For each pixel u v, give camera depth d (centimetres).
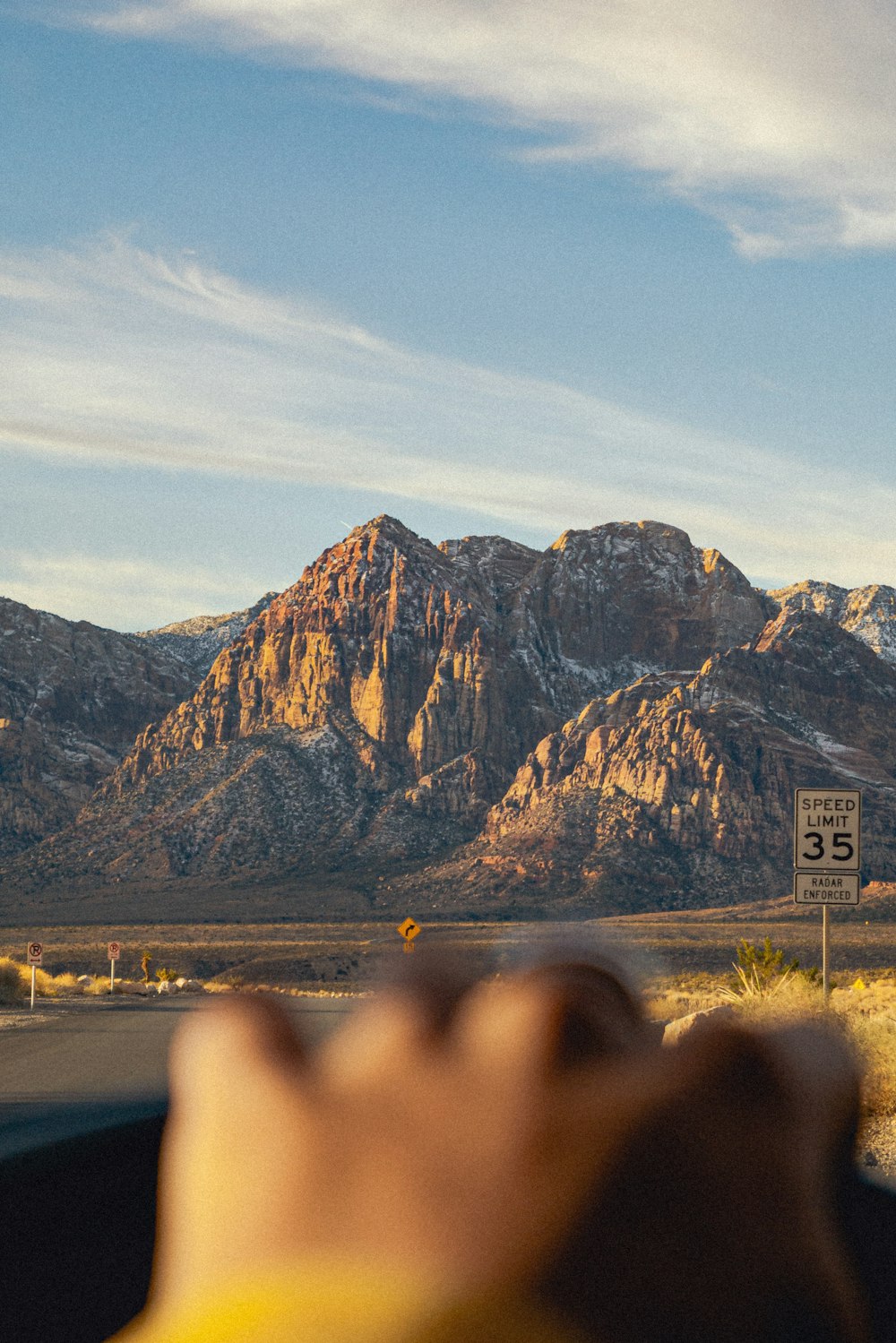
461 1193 55
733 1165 59
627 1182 56
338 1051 62
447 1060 60
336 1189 55
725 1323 55
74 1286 82
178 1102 62
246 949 15538
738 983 2322
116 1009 4150
